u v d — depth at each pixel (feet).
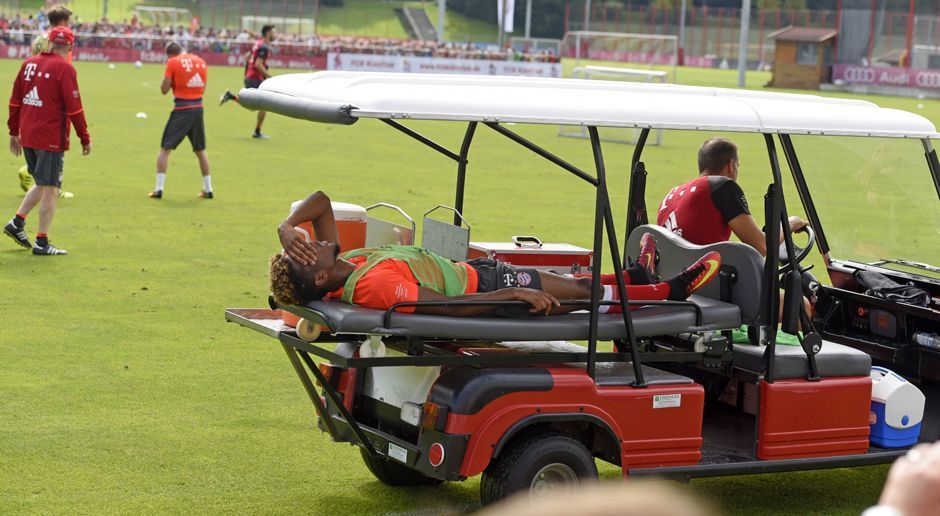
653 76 282.36
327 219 54.29
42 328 86.12
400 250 51.11
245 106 52.29
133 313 92.12
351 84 48.80
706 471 53.67
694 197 63.10
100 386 72.84
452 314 50.39
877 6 557.74
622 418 51.60
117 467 59.06
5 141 203.00
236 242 124.26
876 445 59.31
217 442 63.87
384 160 207.41
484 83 51.47
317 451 63.62
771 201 55.36
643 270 55.26
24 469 57.98
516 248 66.74
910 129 57.62
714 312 54.70
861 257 71.05
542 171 200.75
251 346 84.53
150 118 258.57
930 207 66.13
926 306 65.16
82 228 127.95
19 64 440.04
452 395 49.21
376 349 50.01
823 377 56.75
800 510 58.23
